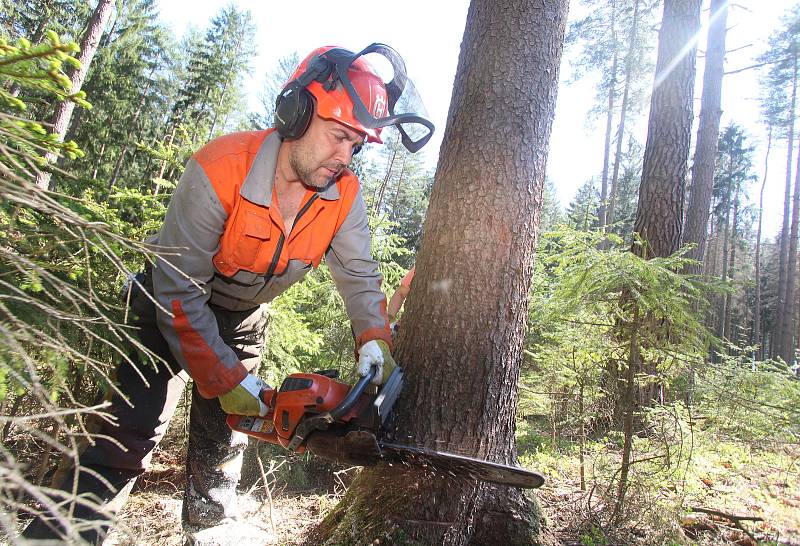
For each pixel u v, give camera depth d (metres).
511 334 2.38
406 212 30.69
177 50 31.09
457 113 2.58
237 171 1.61
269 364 4.22
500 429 2.38
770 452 4.48
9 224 1.18
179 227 1.60
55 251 1.53
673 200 5.88
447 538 2.20
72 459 1.68
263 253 1.72
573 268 3.22
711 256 32.69
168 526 2.79
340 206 1.86
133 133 25.67
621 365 3.41
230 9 27.58
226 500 2.25
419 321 2.39
